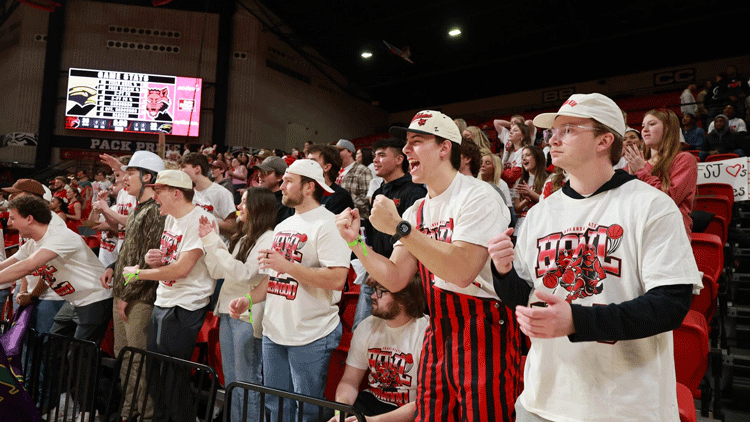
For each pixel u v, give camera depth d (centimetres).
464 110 1966
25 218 342
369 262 175
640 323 110
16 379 306
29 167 1451
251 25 1588
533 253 142
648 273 119
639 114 1407
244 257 301
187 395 264
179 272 298
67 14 1485
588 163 136
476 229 165
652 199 125
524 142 525
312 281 250
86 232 652
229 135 1548
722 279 365
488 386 165
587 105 136
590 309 112
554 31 1433
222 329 300
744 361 285
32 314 377
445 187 184
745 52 1445
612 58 1551
